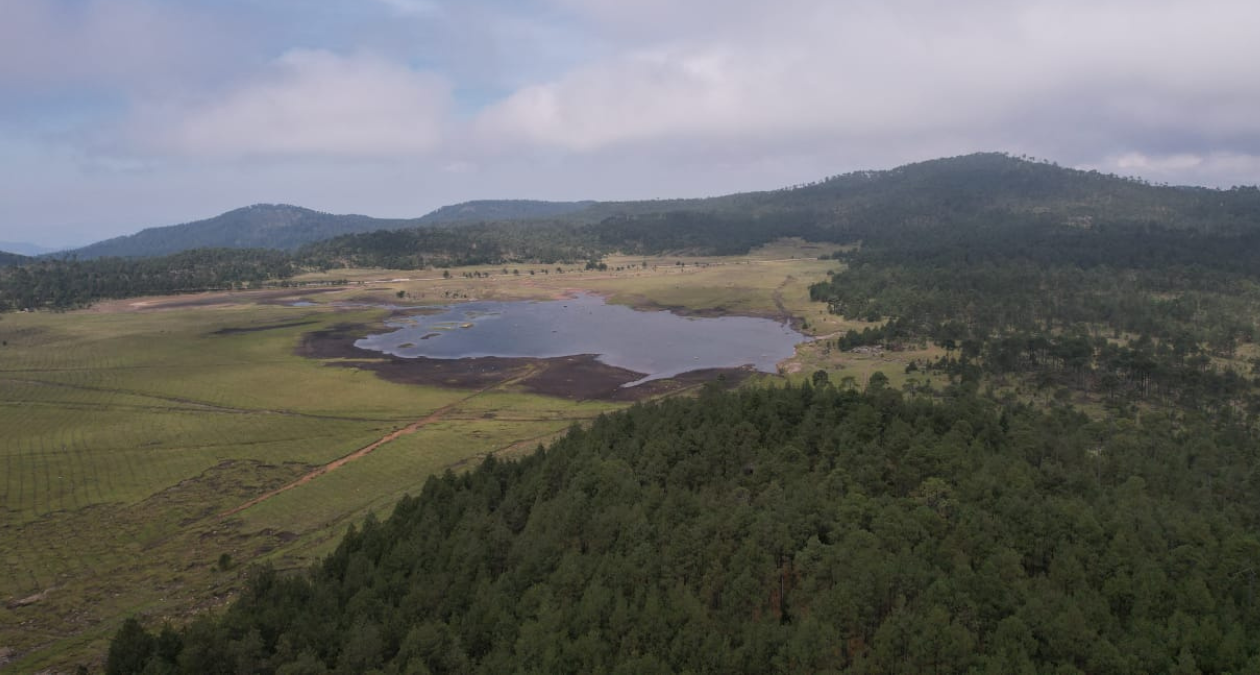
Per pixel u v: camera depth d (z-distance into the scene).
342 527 101.56
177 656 59.69
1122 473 88.00
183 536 99.75
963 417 98.50
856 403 101.81
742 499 78.00
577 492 82.00
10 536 99.69
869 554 63.75
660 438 94.75
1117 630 56.97
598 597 62.34
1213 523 70.94
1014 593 60.28
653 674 54.75
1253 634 56.09
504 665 57.84
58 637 74.81
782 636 57.28
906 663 53.97
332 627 63.03
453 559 72.38
